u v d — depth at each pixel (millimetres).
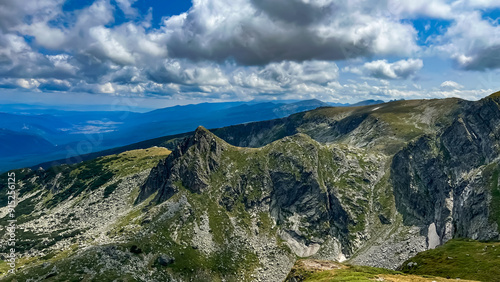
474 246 152875
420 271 143750
